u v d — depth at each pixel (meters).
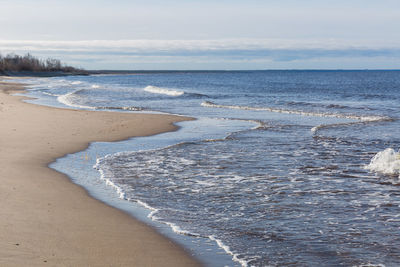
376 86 72.12
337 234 6.93
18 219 7.12
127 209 8.15
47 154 13.19
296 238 6.77
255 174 11.16
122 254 5.93
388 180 10.50
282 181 10.44
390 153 11.86
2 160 11.89
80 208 8.02
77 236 6.53
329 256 6.10
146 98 40.50
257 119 24.36
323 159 13.05
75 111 26.23
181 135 18.09
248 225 7.36
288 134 18.25
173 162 12.56
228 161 12.73
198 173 11.24
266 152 14.18
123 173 11.16
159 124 21.30
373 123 21.95
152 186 9.92
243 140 16.61
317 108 31.22
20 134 16.62
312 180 10.52
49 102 34.69
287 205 8.50
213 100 38.94
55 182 9.86
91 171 11.29
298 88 64.81
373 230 7.11
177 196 9.12
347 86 72.50
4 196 8.45
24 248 5.90
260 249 6.32
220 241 6.60
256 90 59.06
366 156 13.54
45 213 7.57
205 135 18.12
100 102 35.38
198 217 7.77
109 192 9.31
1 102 30.73
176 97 42.19
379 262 5.90
